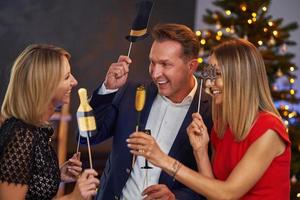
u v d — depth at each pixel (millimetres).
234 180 2234
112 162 2729
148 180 2643
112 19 7387
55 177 2305
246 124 2281
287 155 2312
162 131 2672
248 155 2260
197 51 2617
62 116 5574
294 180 4590
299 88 7332
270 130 2256
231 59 2299
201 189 2225
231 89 2295
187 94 2666
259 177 2262
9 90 2279
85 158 7031
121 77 2631
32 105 2240
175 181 2621
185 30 2582
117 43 7406
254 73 2301
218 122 2418
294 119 4816
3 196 2186
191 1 7500
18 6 7180
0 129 2256
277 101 4828
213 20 4785
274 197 2301
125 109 2732
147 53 7414
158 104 2711
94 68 7391
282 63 4676
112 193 2707
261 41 4555
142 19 2566
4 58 7176
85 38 7355
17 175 2174
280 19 4738
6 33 7176
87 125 2389
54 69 2266
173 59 2523
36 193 2248
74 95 7293
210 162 2562
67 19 7305
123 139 2699
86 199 2283
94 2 7336
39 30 7254
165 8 7453
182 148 2635
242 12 4645
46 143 2287
